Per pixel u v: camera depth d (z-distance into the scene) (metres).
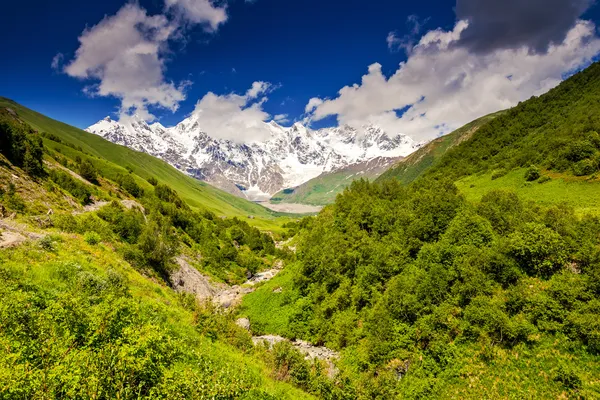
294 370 36.97
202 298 73.38
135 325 18.42
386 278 65.25
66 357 13.51
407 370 45.00
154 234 66.50
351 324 61.25
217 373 20.20
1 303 16.83
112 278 31.33
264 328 72.00
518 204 68.75
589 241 45.53
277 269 134.00
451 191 93.50
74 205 75.81
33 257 29.02
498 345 40.84
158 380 15.03
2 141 72.38
